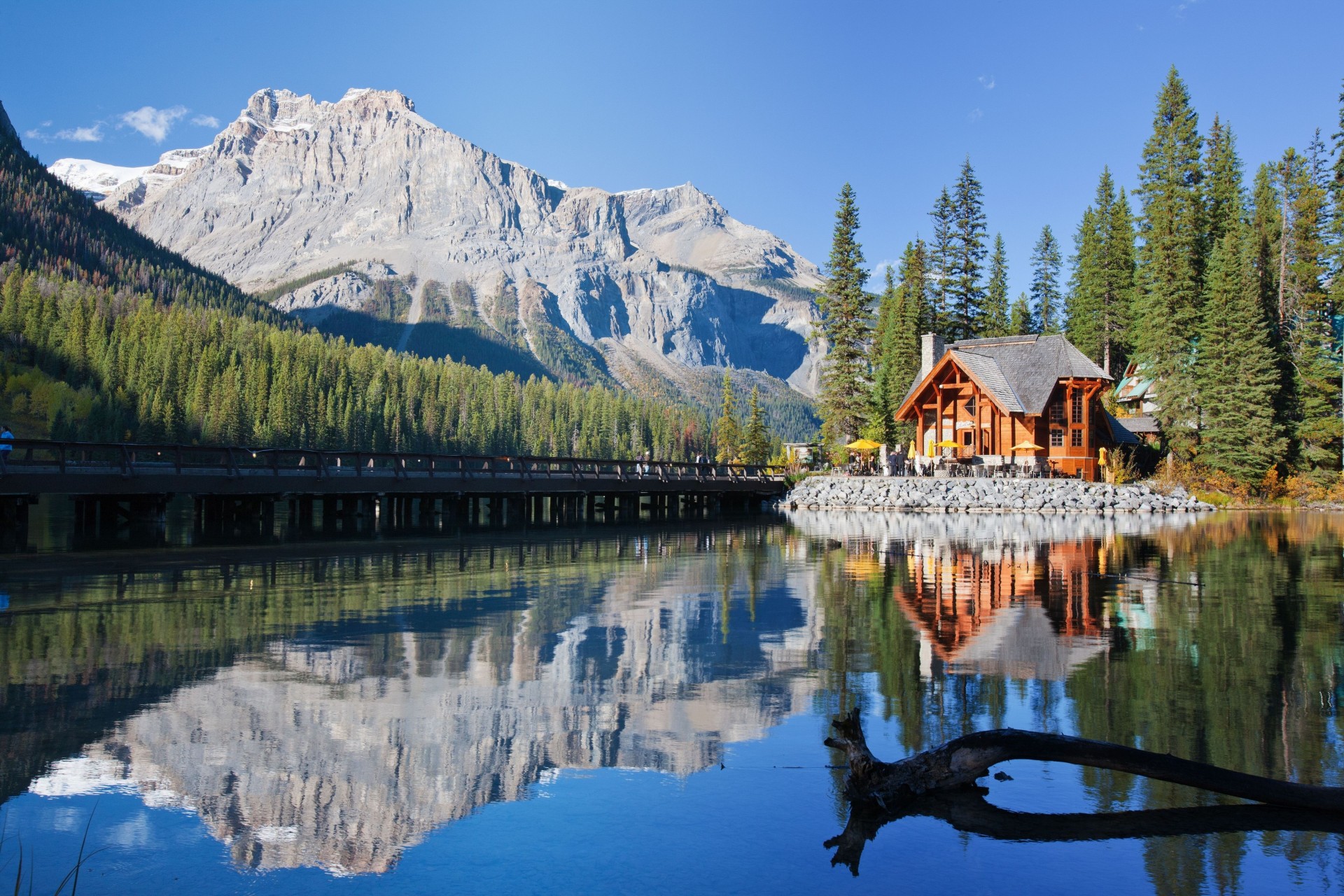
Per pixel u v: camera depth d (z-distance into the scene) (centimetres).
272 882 578
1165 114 6444
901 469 5516
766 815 694
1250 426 5166
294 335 19412
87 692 1018
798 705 994
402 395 17312
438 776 772
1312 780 757
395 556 2520
